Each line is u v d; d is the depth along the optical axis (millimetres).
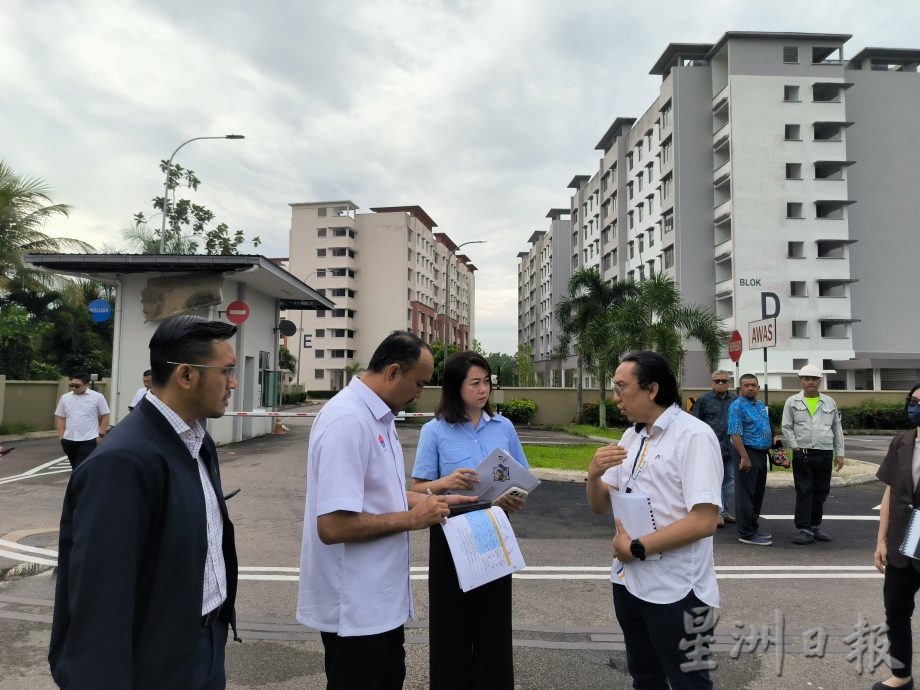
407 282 76000
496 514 2855
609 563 5930
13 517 7605
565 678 3559
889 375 40656
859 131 42188
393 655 2461
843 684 3525
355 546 2293
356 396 2418
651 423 2635
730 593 5117
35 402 18750
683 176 41688
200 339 1841
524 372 64500
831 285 39719
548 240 79688
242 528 7160
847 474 11047
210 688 1871
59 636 1615
